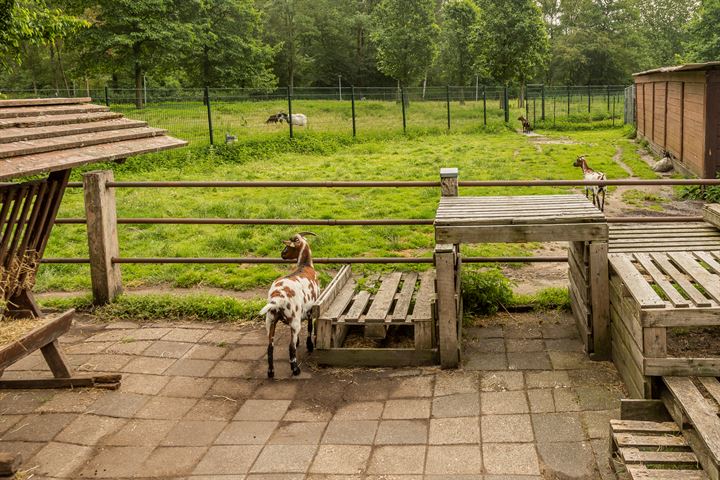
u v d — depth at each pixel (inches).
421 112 1425.9
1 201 198.1
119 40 1355.8
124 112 1035.3
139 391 204.7
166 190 615.2
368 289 256.4
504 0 1589.6
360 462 158.6
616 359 202.2
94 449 170.7
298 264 229.1
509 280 311.6
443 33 2367.1
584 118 1496.1
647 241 238.7
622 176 672.4
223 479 154.2
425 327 212.8
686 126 652.7
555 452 158.2
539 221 206.8
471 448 162.1
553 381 196.7
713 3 1590.8
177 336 250.1
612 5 3004.4
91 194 274.4
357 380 206.5
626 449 141.0
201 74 1798.7
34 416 189.8
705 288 167.3
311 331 227.0
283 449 166.6
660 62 3324.3
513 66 1600.6
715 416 135.0
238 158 831.7
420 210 484.7
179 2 1534.2
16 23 510.9
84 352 236.8
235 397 198.5
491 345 228.7
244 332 252.7
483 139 1095.0
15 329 193.6
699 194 547.5
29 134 189.6
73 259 281.1
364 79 2851.9
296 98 1617.9
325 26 2689.5
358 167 760.3
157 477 156.3
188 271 344.2
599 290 207.3
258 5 2571.4
